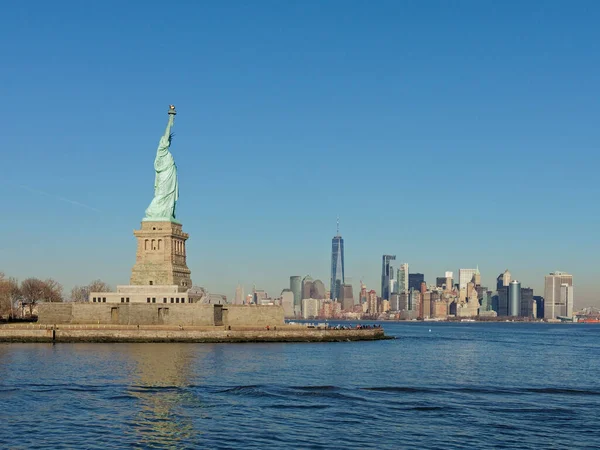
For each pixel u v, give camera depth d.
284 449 100.75
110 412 121.94
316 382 158.38
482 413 125.75
